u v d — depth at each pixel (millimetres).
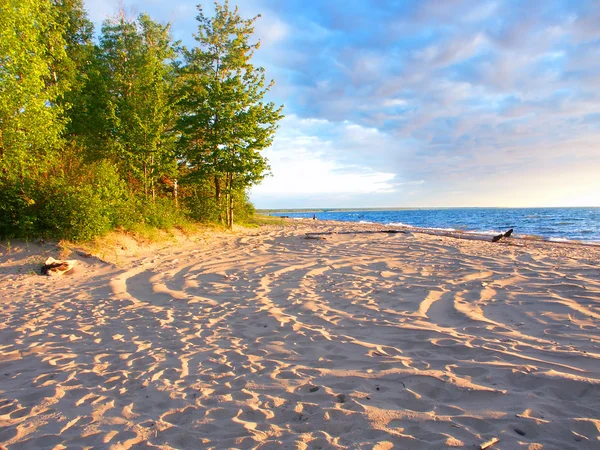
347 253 11742
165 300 6734
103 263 9992
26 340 4793
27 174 10453
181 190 20844
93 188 11648
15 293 7445
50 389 3365
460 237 17922
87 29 17953
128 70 16281
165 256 11461
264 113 18547
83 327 5281
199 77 18469
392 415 2689
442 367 3471
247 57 18844
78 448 2443
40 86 10570
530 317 4922
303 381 3344
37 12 11039
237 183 18594
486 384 3088
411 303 5852
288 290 7066
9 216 10141
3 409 3031
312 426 2613
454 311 5305
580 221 41781
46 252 9852
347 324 4945
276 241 15602
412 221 49844
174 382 3447
